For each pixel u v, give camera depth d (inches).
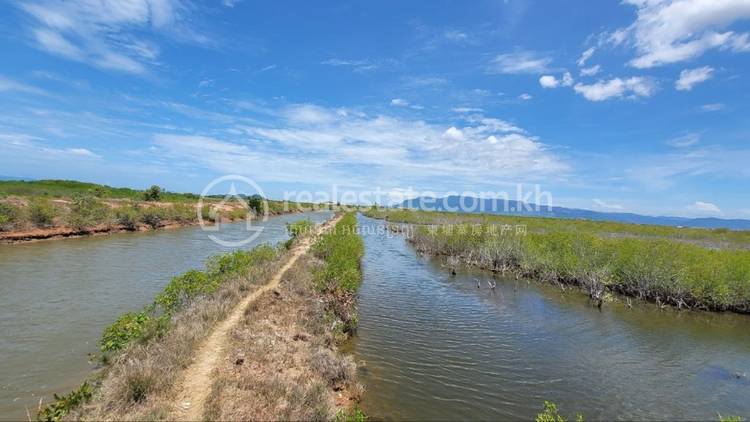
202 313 483.2
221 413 287.3
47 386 385.1
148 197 2445.9
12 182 2482.8
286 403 317.7
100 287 734.5
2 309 597.6
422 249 1489.9
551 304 786.2
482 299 812.0
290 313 569.3
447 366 490.0
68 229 1409.9
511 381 457.7
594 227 2081.7
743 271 750.5
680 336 619.5
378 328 615.8
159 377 320.8
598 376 477.7
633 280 856.9
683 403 419.5
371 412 377.4
